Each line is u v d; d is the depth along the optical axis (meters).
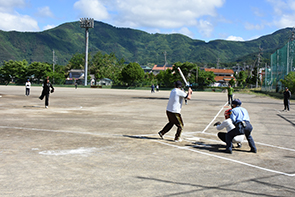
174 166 5.21
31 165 5.04
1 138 7.36
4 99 22.97
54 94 34.62
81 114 13.82
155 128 9.84
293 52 38.62
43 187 3.98
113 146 6.78
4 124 9.80
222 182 4.37
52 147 6.48
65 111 15.03
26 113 13.48
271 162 5.69
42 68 85.12
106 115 13.66
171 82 82.94
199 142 7.54
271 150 6.83
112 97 30.95
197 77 84.75
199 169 5.05
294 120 13.55
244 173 4.88
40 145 6.66
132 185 4.14
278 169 5.19
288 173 4.95
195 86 82.25
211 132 9.24
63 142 7.07
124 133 8.66
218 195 3.82
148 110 16.81
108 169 4.92
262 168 5.22
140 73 81.69
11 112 13.70
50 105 18.61
